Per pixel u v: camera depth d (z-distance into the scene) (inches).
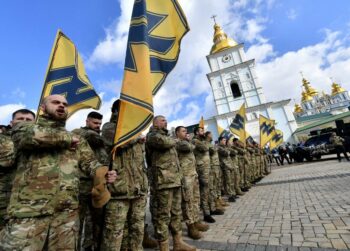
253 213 214.8
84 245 143.9
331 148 658.8
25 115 122.3
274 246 134.7
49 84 149.8
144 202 125.8
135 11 125.1
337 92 3280.0
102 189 90.5
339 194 234.8
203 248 146.9
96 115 142.3
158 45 135.8
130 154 122.3
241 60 1768.0
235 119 424.8
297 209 205.3
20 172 81.5
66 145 87.4
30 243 72.6
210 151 259.0
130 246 119.6
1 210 102.7
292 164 783.1
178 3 148.8
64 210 81.9
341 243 126.9
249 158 419.2
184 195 176.4
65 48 165.2
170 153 151.4
